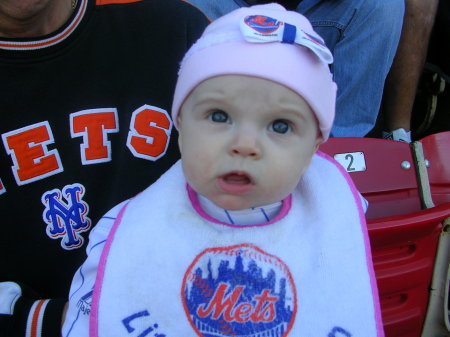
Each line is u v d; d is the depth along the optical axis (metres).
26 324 0.93
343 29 1.92
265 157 0.73
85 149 1.00
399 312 1.26
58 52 0.95
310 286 0.89
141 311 0.87
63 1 0.93
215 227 0.91
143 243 0.91
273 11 0.84
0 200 0.96
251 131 0.73
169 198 0.94
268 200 0.79
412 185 1.32
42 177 0.98
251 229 0.91
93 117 1.00
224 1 1.89
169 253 0.89
